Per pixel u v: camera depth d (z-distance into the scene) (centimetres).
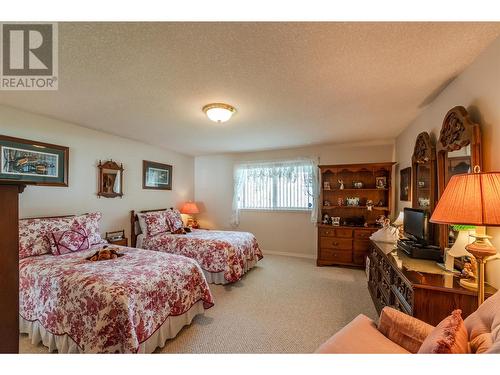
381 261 234
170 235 368
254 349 183
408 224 251
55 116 270
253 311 244
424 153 241
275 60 157
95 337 152
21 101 226
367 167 394
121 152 369
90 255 233
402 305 168
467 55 152
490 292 135
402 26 125
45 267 196
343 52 149
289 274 361
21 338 191
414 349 111
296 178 470
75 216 287
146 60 157
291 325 217
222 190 536
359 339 118
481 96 151
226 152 512
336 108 247
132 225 380
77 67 165
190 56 152
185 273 216
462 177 120
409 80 186
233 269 316
